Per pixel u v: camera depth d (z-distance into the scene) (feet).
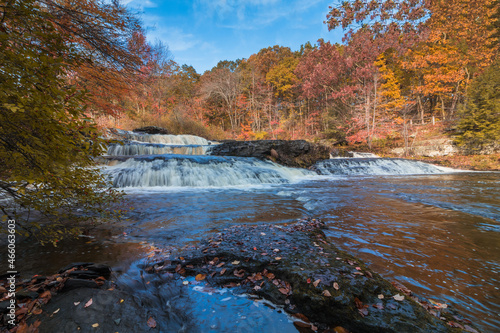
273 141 45.70
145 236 9.84
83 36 9.63
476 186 25.43
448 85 75.56
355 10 29.71
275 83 123.03
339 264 6.53
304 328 4.68
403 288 5.84
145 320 4.74
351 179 34.73
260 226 10.34
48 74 4.65
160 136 53.01
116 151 35.78
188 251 7.99
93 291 5.29
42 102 4.54
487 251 8.36
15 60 4.24
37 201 6.54
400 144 71.51
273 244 8.09
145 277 6.57
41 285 5.40
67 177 6.12
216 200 18.31
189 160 30.48
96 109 13.69
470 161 52.70
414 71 78.54
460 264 7.36
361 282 5.61
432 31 73.20
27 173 5.39
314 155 50.93
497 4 69.56
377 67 72.84
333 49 93.71
